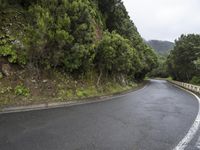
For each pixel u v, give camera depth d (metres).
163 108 12.64
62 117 9.23
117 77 29.91
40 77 14.73
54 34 13.96
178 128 8.02
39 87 14.04
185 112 11.52
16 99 11.94
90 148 5.67
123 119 9.28
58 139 6.29
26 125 7.67
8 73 12.97
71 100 14.17
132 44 42.78
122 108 12.27
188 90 31.55
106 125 8.12
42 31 13.29
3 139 6.11
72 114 9.99
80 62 16.91
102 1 33.59
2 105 10.69
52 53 14.76
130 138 6.62
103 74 24.33
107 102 14.91
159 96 19.92
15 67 13.57
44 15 13.78
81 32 16.25
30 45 13.44
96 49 20.83
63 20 14.74
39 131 7.00
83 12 16.61
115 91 23.14
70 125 7.92
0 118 8.61
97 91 19.89
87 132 7.11
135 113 10.76
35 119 8.65
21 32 14.54
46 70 15.55
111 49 20.47
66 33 14.05
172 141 6.46
